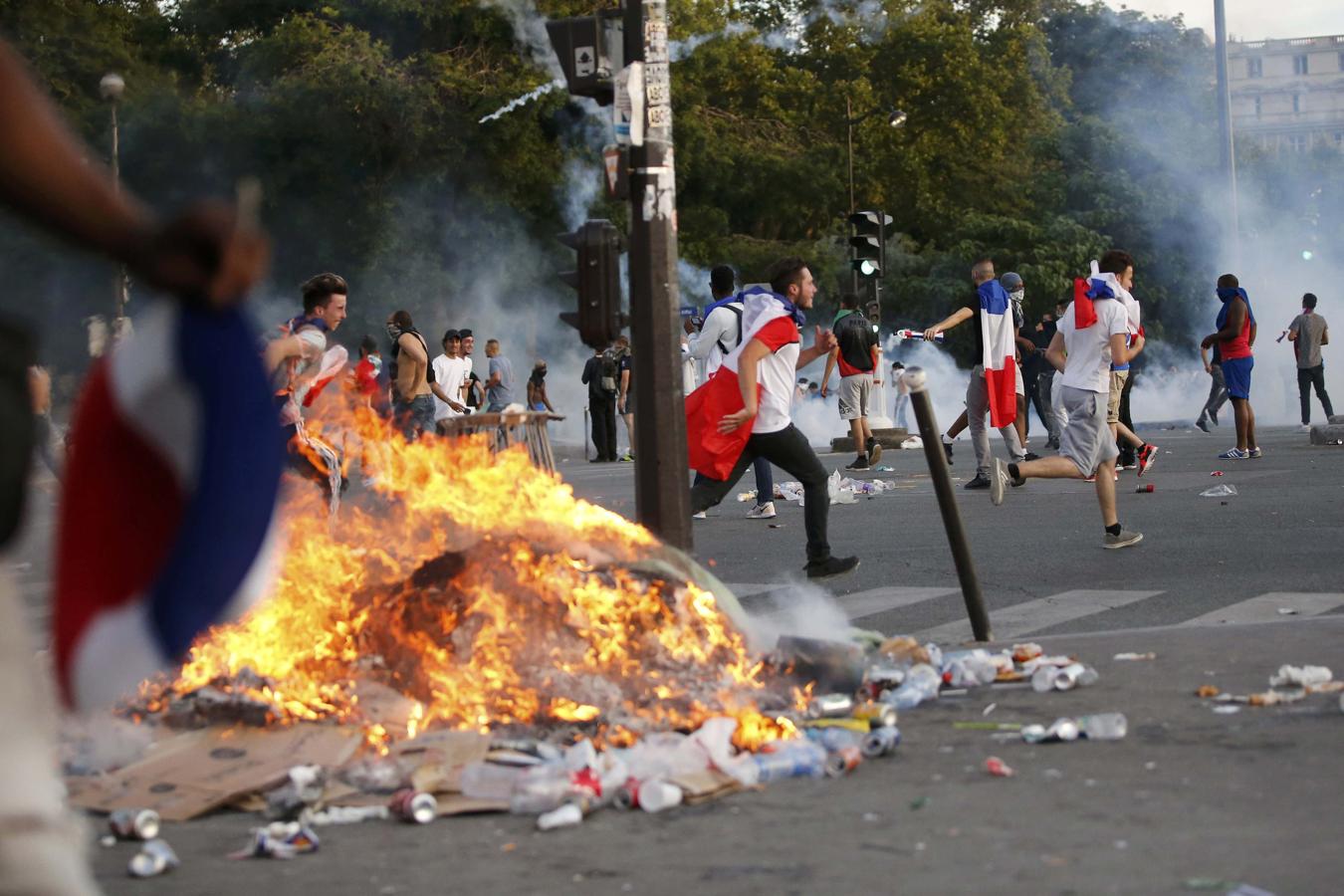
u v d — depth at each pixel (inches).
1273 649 236.1
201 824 163.0
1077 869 135.7
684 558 222.1
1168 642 246.8
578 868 142.5
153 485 55.9
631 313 288.5
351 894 136.9
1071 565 368.5
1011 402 588.7
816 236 2190.0
